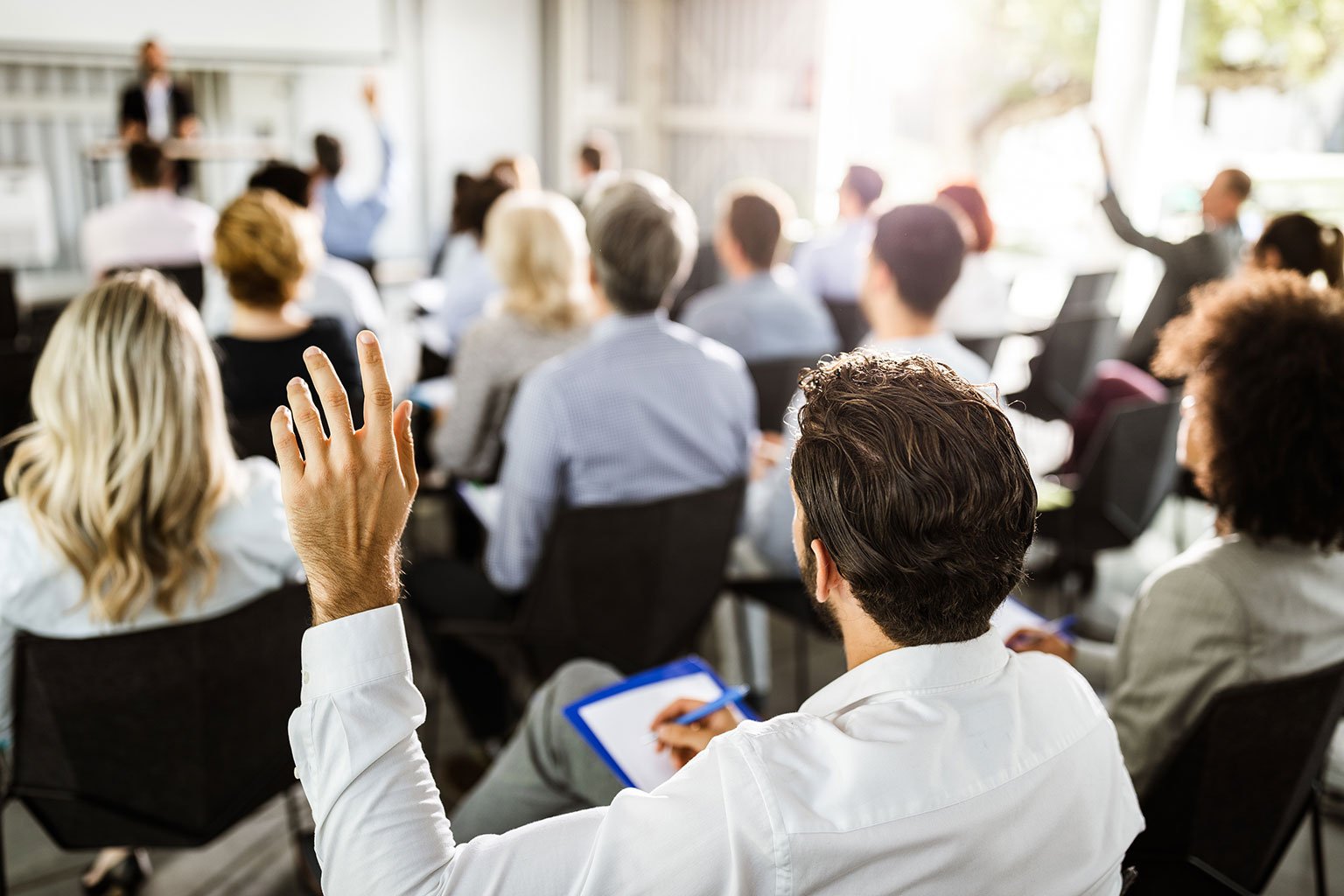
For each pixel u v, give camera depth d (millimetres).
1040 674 803
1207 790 1186
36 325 3686
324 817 721
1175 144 5949
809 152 7035
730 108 7516
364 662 727
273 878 1897
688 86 7793
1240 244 3682
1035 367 3404
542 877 686
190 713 1383
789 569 2055
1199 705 1207
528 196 2424
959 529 710
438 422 2855
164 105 6129
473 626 1837
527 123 7949
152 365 1281
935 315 1972
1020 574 752
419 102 7438
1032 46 8414
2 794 1394
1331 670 1113
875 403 737
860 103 7141
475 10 7492
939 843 682
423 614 1993
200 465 1339
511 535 1854
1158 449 2434
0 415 2512
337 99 7113
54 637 1271
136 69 6426
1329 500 1148
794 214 7172
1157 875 1165
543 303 2381
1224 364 1193
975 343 3365
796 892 654
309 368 699
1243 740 1148
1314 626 1184
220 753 1439
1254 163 5691
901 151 8641
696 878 651
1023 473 736
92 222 4746
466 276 3623
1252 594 1165
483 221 3596
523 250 2350
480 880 686
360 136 7266
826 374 787
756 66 7281
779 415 2725
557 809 1300
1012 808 708
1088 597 3010
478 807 1329
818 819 660
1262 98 5770
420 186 7590
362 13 7055
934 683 738
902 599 729
